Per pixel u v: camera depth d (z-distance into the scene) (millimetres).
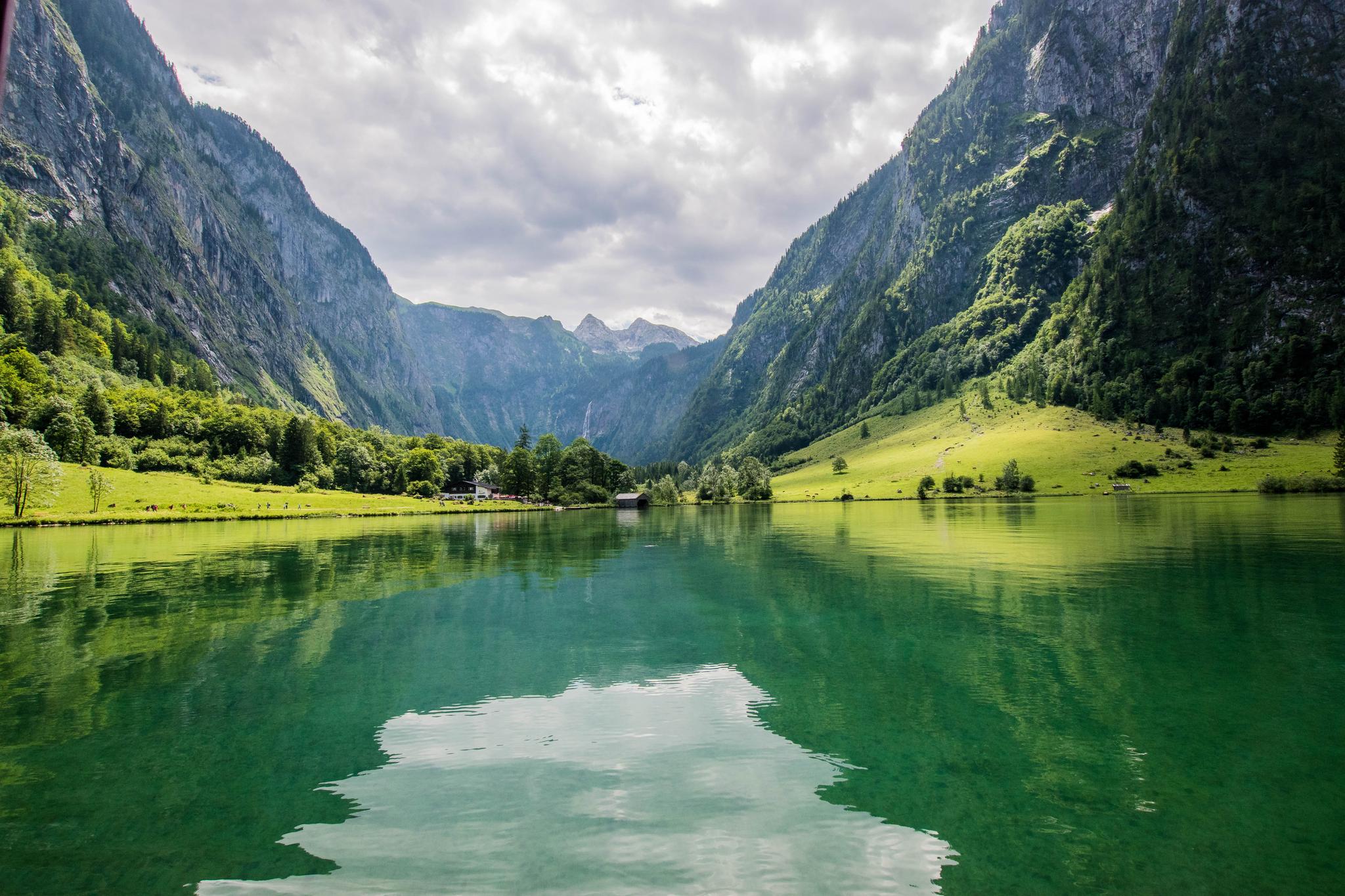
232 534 75938
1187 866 10664
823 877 10516
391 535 78000
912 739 15953
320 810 12938
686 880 10500
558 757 15305
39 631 27594
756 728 16875
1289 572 36938
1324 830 11664
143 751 15727
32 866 11039
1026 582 36500
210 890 10367
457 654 24016
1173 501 111438
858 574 41031
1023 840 11547
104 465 132750
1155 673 20359
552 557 53688
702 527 91500
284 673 21859
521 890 10289
